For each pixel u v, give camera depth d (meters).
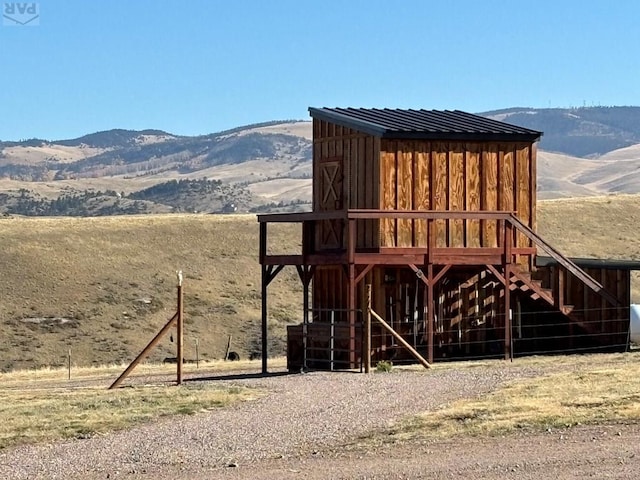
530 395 22.22
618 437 17.80
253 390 25.47
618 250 85.88
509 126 35.16
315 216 32.09
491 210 33.91
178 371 28.09
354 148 33.72
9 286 72.25
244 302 73.81
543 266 35.34
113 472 16.67
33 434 20.00
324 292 34.59
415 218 31.48
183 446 18.56
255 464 16.92
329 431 19.56
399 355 33.00
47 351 62.94
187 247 83.81
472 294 34.19
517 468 15.86
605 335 34.38
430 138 33.00
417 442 18.17
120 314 69.88
